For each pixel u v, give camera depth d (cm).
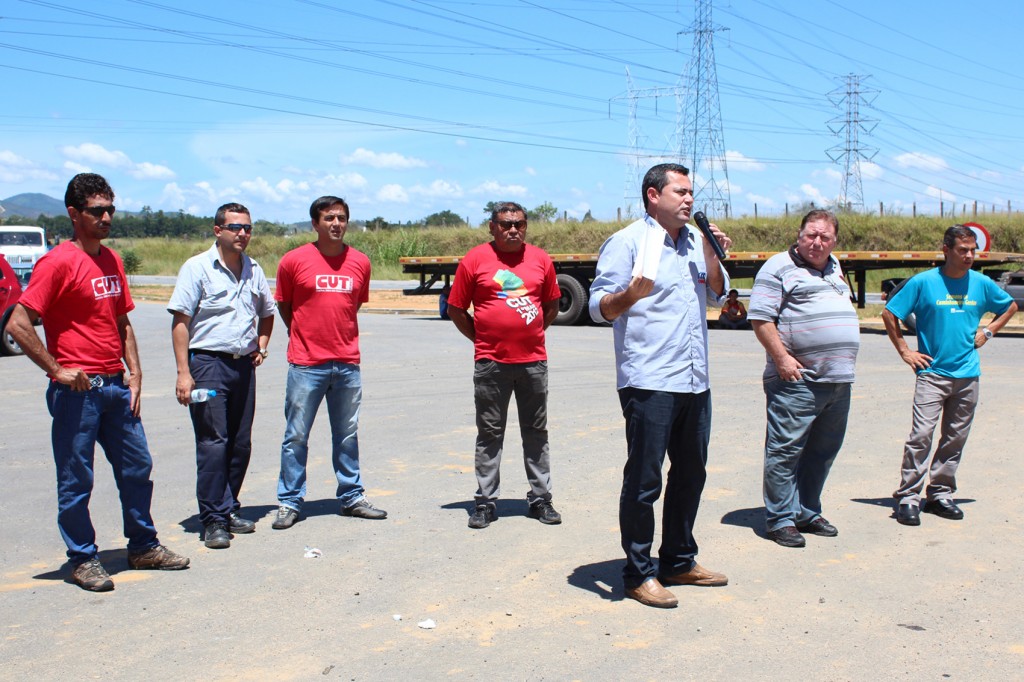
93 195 461
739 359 1346
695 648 387
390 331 1836
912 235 3828
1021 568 480
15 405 1040
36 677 361
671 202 427
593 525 564
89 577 459
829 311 520
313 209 574
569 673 363
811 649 385
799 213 4178
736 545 522
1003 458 716
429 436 827
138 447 486
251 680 358
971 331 567
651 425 431
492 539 536
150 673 364
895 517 575
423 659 377
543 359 567
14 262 2538
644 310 434
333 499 635
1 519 582
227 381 545
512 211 565
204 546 529
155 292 3519
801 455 544
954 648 385
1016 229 3744
